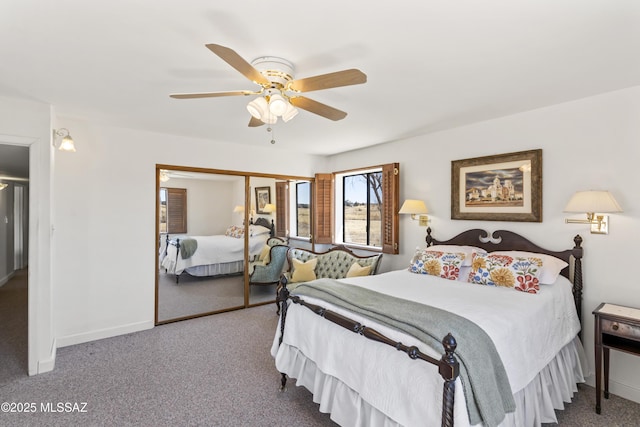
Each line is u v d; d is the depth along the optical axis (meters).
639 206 2.35
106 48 1.81
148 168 3.70
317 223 5.09
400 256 4.11
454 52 1.85
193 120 3.23
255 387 2.51
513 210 3.02
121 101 2.67
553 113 2.78
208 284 4.22
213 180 4.24
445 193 3.61
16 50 1.82
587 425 2.09
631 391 2.38
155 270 3.76
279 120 3.23
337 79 1.68
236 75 2.16
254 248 4.60
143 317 3.67
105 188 3.43
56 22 1.55
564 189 2.72
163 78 2.21
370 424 1.77
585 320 2.61
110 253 3.47
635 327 2.07
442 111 2.93
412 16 1.50
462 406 1.40
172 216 3.92
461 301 2.16
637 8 1.43
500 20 1.54
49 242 2.73
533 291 2.38
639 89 2.35
